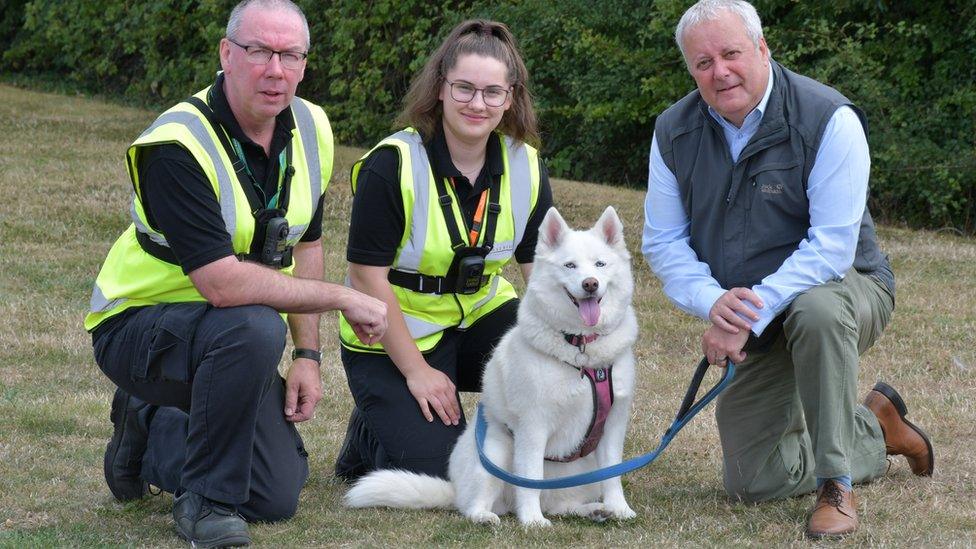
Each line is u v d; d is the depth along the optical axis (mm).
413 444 3715
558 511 3518
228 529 3041
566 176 14016
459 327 3939
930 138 11383
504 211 3838
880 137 11234
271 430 3350
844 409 3221
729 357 3322
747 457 3594
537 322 3344
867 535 3145
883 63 11695
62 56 19438
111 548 2992
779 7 12242
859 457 3662
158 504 3512
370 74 14367
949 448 4234
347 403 5012
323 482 3914
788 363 3506
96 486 3686
